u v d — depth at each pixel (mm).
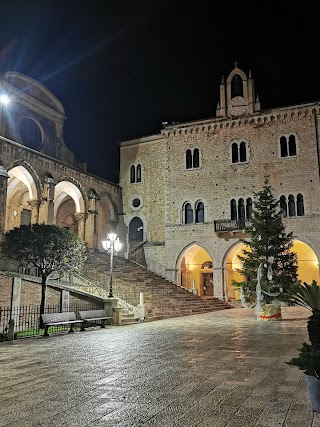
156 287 33125
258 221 25984
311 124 38062
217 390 7828
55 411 6578
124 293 28562
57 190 40344
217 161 41000
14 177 37188
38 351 13016
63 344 14641
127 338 16109
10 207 39219
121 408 6711
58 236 22359
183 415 6332
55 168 35969
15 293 21625
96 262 34625
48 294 22906
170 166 42844
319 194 36656
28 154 32844
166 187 42562
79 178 39062
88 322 21141
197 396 7406
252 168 39531
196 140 42312
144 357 11570
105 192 43000
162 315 26141
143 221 43688
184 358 11359
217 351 12562
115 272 33719
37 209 33469
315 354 6586
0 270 25938
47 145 40625
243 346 13531
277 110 39125
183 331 18438
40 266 21625
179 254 40750
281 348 12953
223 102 41562
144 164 44906
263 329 18703
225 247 39062
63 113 43094
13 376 9250
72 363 10758
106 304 21781
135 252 41219
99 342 15031
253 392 7660
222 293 38312
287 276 24359
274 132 39344
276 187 38281
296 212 37219
